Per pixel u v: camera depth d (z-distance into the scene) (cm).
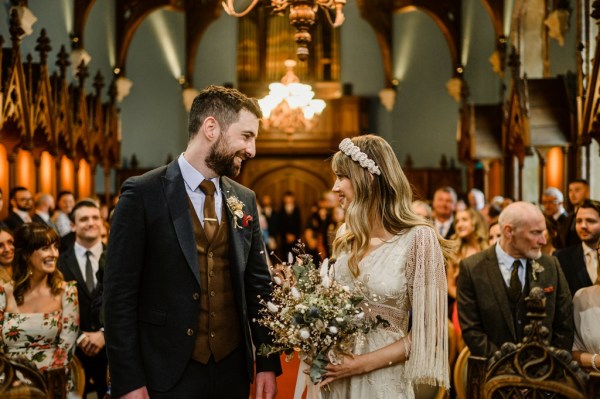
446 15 1786
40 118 963
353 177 306
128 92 1722
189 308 289
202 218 300
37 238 441
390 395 292
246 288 319
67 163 1164
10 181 915
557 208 818
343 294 286
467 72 1722
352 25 1920
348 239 312
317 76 1916
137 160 1852
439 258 295
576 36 1014
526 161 1227
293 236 1686
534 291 271
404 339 293
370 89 1917
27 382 273
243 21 1919
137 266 290
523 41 1315
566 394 261
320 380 291
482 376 334
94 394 652
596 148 967
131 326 287
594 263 486
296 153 1862
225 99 296
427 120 1866
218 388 295
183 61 1878
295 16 884
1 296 437
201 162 299
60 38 1359
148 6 1738
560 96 1036
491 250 430
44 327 441
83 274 546
